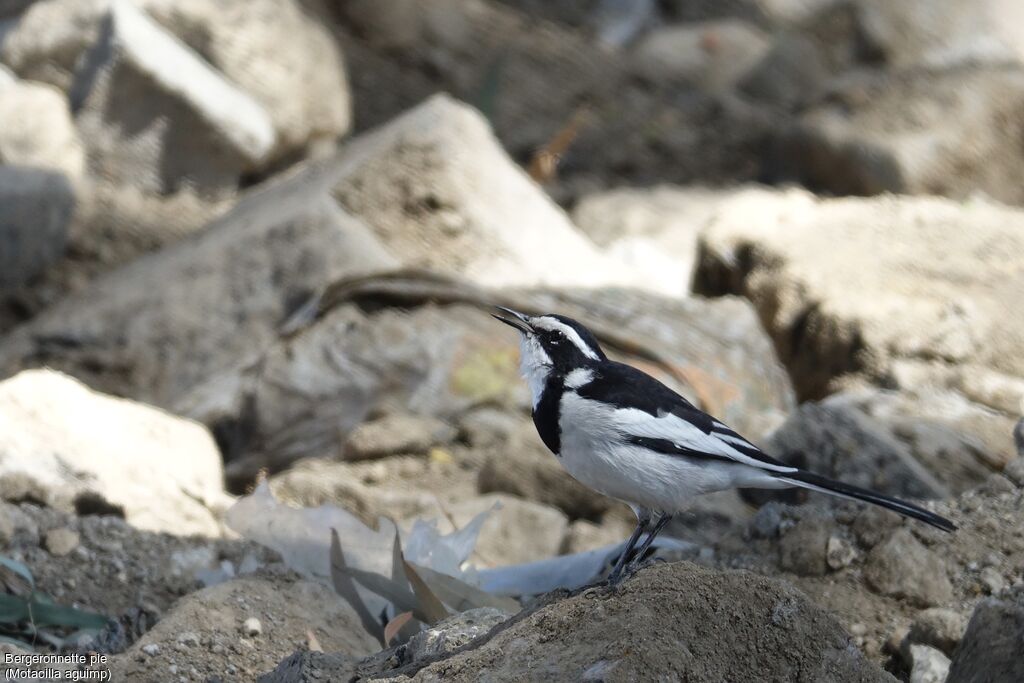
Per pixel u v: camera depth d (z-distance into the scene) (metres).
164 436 9.94
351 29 23.03
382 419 12.01
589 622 5.62
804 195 16.41
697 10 25.98
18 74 17.75
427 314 12.59
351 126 21.27
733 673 5.46
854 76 21.02
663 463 6.76
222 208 17.58
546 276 13.92
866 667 5.57
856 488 6.73
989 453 10.01
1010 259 13.88
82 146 17.44
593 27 24.73
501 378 12.18
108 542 8.43
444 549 8.30
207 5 18.06
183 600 7.33
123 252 16.42
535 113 22.64
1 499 8.58
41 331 13.50
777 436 9.89
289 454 12.02
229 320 13.24
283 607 7.48
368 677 6.18
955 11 21.39
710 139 22.22
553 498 10.60
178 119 17.47
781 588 5.73
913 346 12.27
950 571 7.62
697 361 12.28
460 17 23.72
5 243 15.68
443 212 14.09
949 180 19.30
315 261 13.30
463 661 5.68
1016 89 19.70
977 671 5.86
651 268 16.47
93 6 17.47
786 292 13.58
